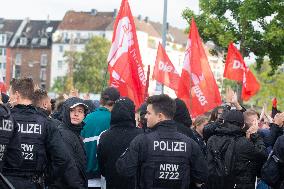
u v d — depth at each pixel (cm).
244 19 2816
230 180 1016
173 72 1623
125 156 838
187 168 849
